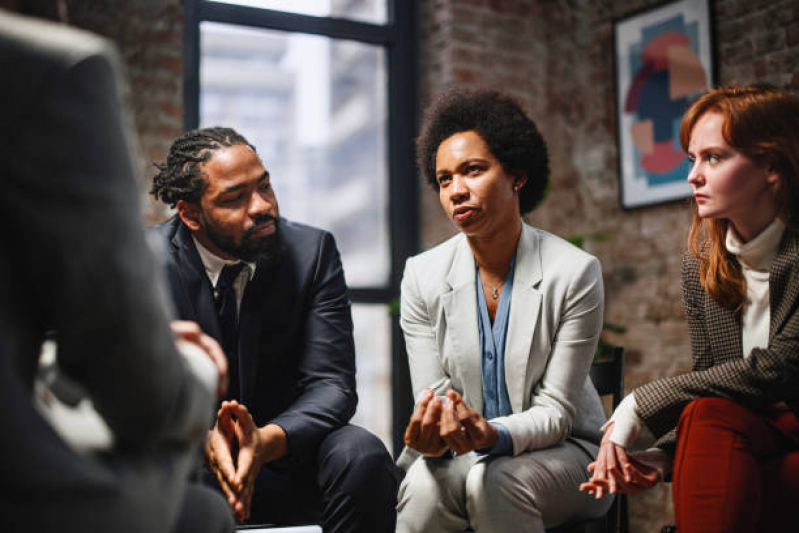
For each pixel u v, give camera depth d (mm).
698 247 1584
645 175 3578
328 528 1601
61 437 703
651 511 3371
